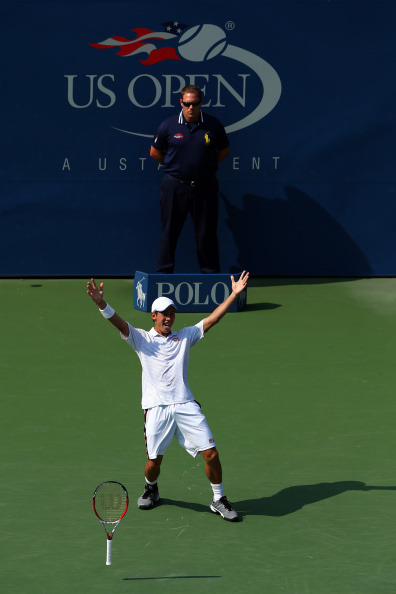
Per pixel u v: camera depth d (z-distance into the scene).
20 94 52.03
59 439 30.91
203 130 47.62
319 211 53.97
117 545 23.84
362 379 37.31
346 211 54.00
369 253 54.56
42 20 51.31
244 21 51.81
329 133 53.09
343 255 54.50
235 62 52.19
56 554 23.34
